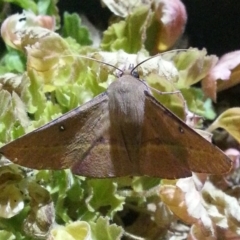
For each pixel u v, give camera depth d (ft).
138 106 0.55
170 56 0.76
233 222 0.66
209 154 0.54
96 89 0.69
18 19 0.72
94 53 0.69
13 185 0.62
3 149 0.51
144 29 0.73
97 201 0.67
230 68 0.74
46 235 0.61
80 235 0.61
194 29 0.87
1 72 0.75
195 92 0.74
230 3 0.84
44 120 0.66
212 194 0.68
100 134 0.55
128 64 0.67
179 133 0.54
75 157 0.55
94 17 0.88
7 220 0.64
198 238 0.66
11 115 0.63
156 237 0.70
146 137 0.56
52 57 0.68
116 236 0.63
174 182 0.66
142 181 0.68
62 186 0.65
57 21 0.80
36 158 0.53
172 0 0.76
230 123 0.73
